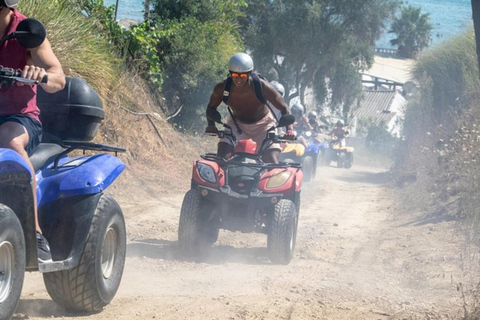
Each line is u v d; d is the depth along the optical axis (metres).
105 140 14.05
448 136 15.44
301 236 9.58
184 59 20.41
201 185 7.89
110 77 14.68
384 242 9.16
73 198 4.87
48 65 4.47
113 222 5.13
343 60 39.38
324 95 41.72
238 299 5.76
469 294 6.05
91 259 4.84
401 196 14.52
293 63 38.53
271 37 37.12
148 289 6.05
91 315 5.02
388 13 39.28
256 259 7.91
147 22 19.30
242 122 8.66
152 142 16.11
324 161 25.59
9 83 4.12
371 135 44.81
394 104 65.00
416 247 8.63
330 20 38.53
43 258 4.62
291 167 8.45
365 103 64.69
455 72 20.16
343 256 8.27
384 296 6.12
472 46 19.70
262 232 8.05
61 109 5.17
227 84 8.27
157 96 19.17
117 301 5.48
